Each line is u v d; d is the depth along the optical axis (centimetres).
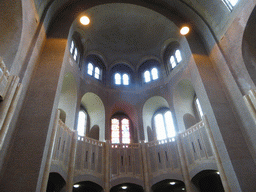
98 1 1686
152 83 2123
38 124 959
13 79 705
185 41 1641
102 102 1948
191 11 1658
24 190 787
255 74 1139
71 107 1631
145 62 2314
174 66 1955
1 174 802
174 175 1514
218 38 1434
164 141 1712
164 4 1791
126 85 2208
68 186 1237
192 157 1471
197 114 1855
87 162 1481
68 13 1566
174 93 1858
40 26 1205
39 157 870
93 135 1939
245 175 994
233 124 1176
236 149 1079
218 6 1417
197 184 1452
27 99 1030
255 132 1047
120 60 2292
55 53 1267
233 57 1268
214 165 1245
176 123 1747
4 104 648
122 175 1584
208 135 1247
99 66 2183
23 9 961
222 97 1291
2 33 923
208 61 1488
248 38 1190
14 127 905
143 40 2089
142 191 1648
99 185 1469
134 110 2067
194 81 1491
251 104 895
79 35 1803
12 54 910
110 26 1895
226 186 1055
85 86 1828
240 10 1223
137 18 1842
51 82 1121
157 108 2162
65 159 1287
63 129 1307
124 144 1755
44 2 1270
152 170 1622
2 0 921
